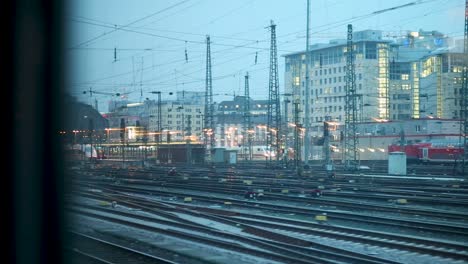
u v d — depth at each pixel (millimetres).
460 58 89625
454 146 54781
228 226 18453
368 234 15969
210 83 63375
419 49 114875
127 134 76750
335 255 12859
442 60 91688
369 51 113812
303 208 21859
